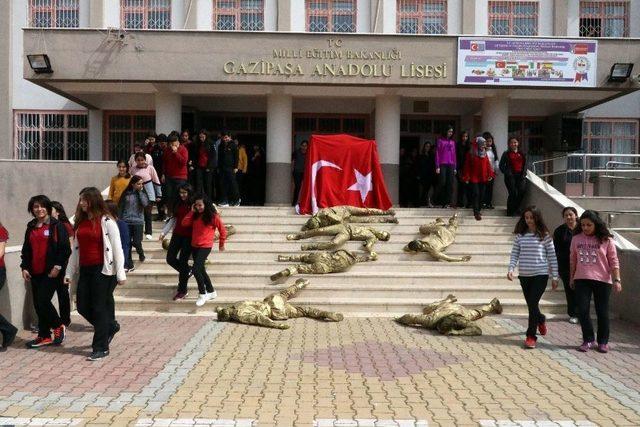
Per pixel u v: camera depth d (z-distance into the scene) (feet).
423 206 52.19
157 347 26.11
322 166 45.03
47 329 26.37
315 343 27.20
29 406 18.76
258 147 56.75
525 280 27.27
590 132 61.72
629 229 40.42
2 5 59.26
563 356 25.58
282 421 17.69
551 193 42.93
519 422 17.79
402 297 35.32
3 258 25.82
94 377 21.80
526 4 59.06
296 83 49.75
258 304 32.19
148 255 38.65
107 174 46.24
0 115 59.67
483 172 43.75
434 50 49.85
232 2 58.54
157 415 18.08
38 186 45.91
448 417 18.16
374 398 19.83
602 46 50.21
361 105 61.36
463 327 29.25
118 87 52.95
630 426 17.57
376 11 58.13
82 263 24.50
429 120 62.49
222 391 20.35
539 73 50.08
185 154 41.81
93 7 58.18
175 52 49.42
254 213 44.70
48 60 48.67
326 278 36.14
